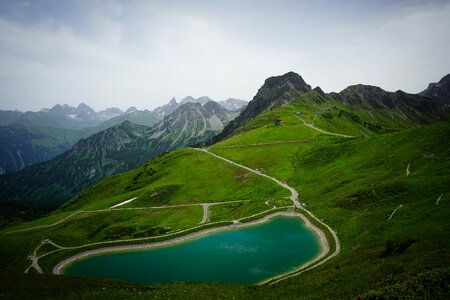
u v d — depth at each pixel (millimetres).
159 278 77875
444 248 43906
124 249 100375
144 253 95312
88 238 132750
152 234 115625
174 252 92875
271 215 113312
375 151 140125
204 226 110188
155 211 147500
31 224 166375
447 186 81062
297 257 78125
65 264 94625
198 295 47969
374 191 94938
